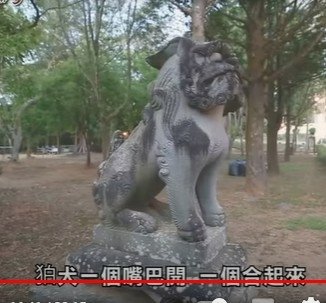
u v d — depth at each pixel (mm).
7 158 26438
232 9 10883
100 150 32250
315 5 9219
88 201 9664
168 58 2906
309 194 10398
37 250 5598
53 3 13344
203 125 2756
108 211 3102
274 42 9531
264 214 8086
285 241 6160
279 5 10031
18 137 22312
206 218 3107
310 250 5711
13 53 5941
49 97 17125
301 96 24469
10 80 9070
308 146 35875
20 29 6992
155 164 2869
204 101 2660
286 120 23578
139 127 3113
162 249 2859
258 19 9609
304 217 7797
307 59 11641
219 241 3020
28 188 12164
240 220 7531
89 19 13938
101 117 15141
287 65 9766
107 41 15359
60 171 17375
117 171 3045
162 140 2771
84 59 15844
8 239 6207
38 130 24312
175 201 2760
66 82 16750
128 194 3016
